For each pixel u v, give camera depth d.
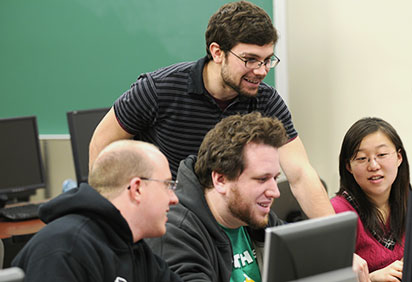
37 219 5.52
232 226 2.87
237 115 2.79
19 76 6.86
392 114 5.28
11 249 5.32
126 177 2.35
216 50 3.13
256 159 2.65
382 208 3.70
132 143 2.41
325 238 2.09
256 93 3.17
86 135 5.89
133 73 6.31
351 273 2.17
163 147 3.42
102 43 6.41
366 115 5.41
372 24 5.28
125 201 2.36
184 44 6.04
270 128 2.68
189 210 2.78
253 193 2.68
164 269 2.55
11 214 5.50
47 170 6.80
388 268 3.44
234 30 3.01
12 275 1.72
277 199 3.84
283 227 2.03
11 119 5.87
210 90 3.27
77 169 5.82
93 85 6.51
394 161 3.63
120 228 2.33
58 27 6.60
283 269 2.02
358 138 3.63
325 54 5.55
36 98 6.80
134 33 6.25
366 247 3.63
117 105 3.37
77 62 6.56
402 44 5.17
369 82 5.36
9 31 6.83
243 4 3.07
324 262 2.10
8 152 5.86
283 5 5.65
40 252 2.18
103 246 2.28
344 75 5.48
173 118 3.31
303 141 5.78
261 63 3.05
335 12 5.45
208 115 3.31
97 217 2.32
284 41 5.68
